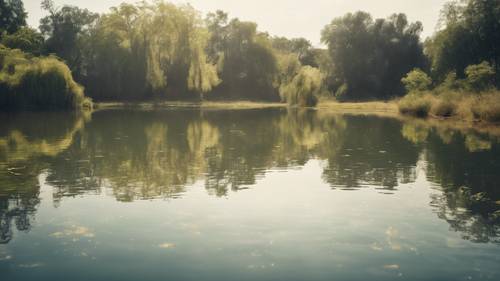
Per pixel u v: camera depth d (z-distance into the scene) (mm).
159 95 63844
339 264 7109
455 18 51938
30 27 69812
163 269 6926
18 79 42375
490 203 10523
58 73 43781
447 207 10211
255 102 76625
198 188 12023
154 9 59500
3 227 8797
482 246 7840
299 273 6789
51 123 30781
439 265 7070
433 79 51781
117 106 55344
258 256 7410
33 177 13227
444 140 21844
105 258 7312
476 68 40688
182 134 24562
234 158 16906
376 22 75500
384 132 26078
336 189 11961
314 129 28016
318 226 8883
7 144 20141
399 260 7254
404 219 9336
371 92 74062
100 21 69000
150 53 59281
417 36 74375
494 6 48844
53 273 6781
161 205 10336
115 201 10664
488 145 19812
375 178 13312
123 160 16188
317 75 59906
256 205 10383
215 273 6789
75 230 8617
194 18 61875
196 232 8516
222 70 81438
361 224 9016
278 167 15133
